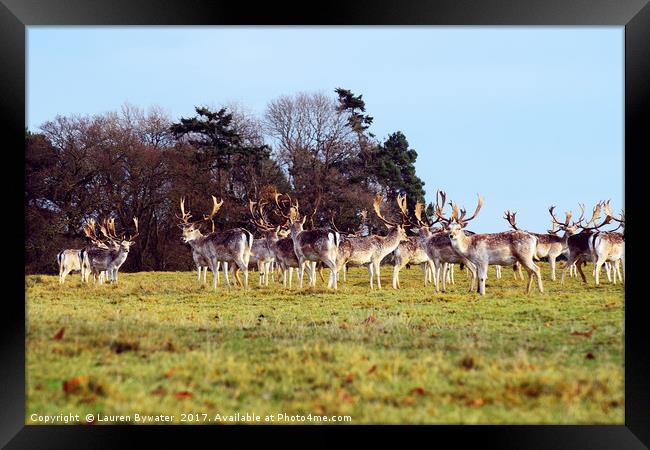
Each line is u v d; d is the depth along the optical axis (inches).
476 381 717.9
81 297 1507.1
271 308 1282.0
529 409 660.7
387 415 650.8
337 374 743.7
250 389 709.9
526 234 1544.0
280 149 3708.2
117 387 711.7
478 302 1321.4
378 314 1175.6
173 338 917.2
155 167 3464.6
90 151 3312.0
